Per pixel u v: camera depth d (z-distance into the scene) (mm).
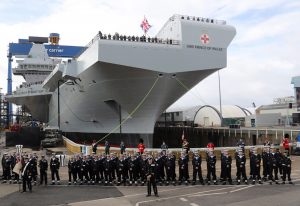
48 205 12031
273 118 53969
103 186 15750
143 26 25609
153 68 23531
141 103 27078
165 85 25141
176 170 19344
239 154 15656
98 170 16328
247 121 56031
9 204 12258
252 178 15938
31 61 50406
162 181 15852
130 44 23016
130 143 28781
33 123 54250
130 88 25938
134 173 15844
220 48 25188
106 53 22406
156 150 22047
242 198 12219
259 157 15766
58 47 54750
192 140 49312
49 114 48031
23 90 46062
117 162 16109
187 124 63250
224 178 15570
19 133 36656
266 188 14188
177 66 24062
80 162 16328
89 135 33781
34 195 13852
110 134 30469
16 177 17141
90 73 26109
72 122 36594
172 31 25328
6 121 73000
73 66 28156
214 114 62906
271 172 15633
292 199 11789
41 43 54000
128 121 28625
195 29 24531
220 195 12914
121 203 12055
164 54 23688
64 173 19750
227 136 41094
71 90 32531
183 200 12211
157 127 59375
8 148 34875
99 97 28547
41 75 50781
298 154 25125
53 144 33844
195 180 15641
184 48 24188
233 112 65562
